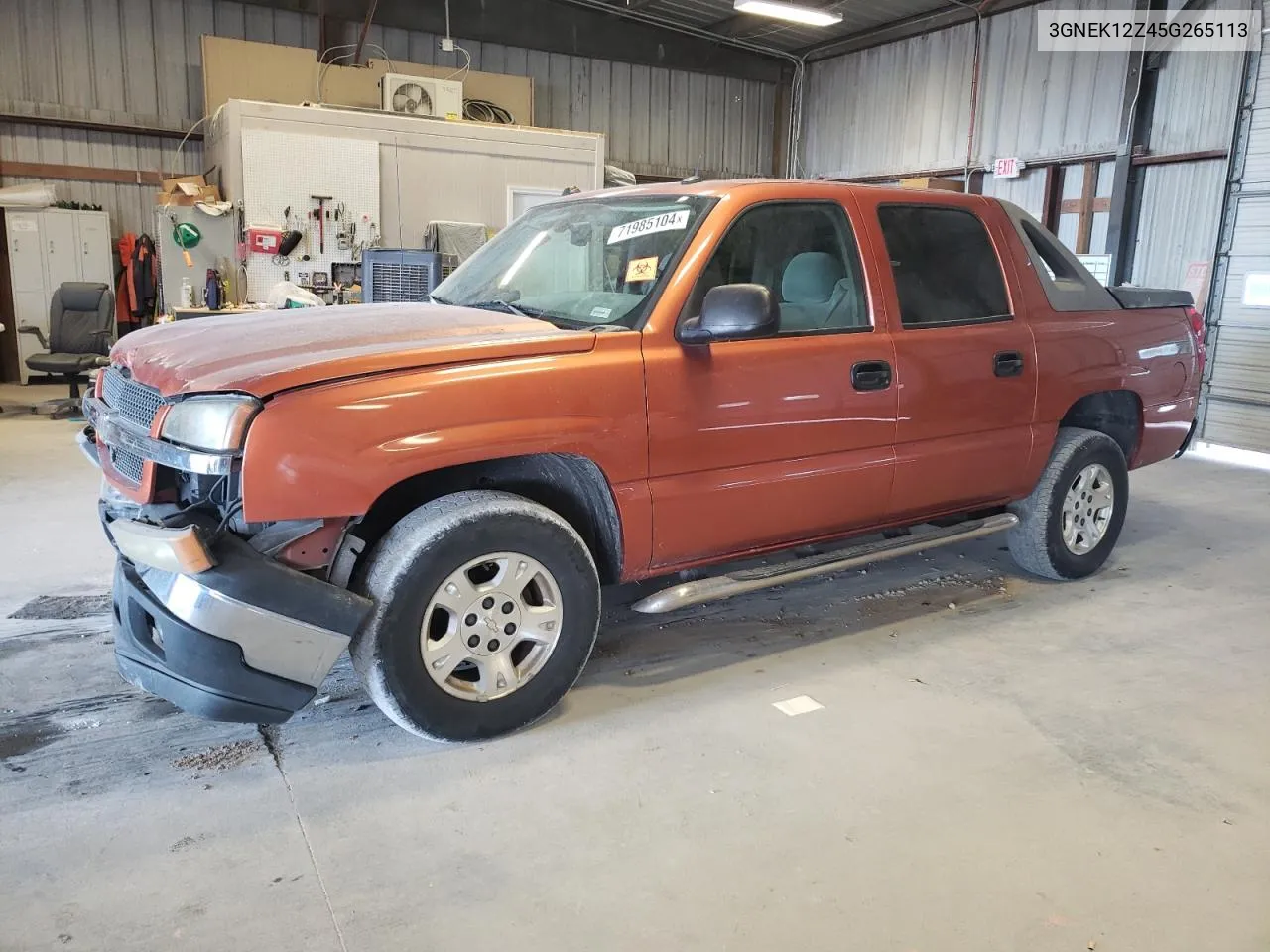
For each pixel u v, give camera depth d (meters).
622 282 3.06
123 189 11.45
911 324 3.46
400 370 2.48
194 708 2.43
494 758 2.70
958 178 11.86
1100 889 2.17
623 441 2.79
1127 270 9.77
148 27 11.04
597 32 12.77
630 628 3.75
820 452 3.24
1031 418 3.87
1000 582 4.41
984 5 11.02
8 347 11.20
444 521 2.57
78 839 2.27
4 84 10.61
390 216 9.17
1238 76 8.22
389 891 2.11
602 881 2.16
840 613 3.97
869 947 1.96
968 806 2.50
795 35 13.18
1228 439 8.55
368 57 11.80
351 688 3.14
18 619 3.69
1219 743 2.89
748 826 2.39
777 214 3.20
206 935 1.95
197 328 2.99
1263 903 2.13
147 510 2.65
